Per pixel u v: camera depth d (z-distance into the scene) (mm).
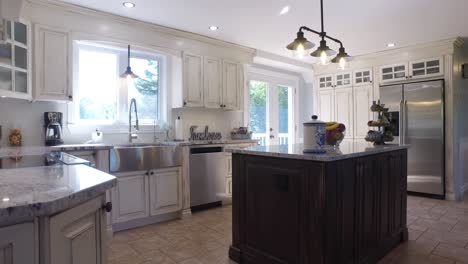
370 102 5207
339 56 2750
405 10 3242
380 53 5004
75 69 3408
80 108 3477
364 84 5281
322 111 5859
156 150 3287
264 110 5547
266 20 3541
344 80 5551
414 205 4074
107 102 3674
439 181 4422
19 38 2691
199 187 3787
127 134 3775
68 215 905
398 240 2773
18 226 763
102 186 1039
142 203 3193
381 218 2473
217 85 4336
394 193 2705
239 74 4637
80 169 1375
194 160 3736
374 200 2367
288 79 5977
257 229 2273
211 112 4625
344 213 2002
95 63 3586
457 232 3043
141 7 3152
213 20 3535
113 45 3555
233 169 2457
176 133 4113
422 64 4629
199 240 2846
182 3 3061
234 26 3750
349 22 3600
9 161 1726
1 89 2480
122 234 2996
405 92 4707
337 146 2510
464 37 4285
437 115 4410
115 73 3730
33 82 2848
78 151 2756
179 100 4008
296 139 6086
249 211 2334
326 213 1855
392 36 4164
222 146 4078
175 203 3471
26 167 1460
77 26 3133
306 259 1938
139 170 3174
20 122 3029
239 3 3070
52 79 2967
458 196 4523
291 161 2027
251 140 4461
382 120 2910
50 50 2955
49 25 2951
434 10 3248
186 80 3986
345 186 2016
